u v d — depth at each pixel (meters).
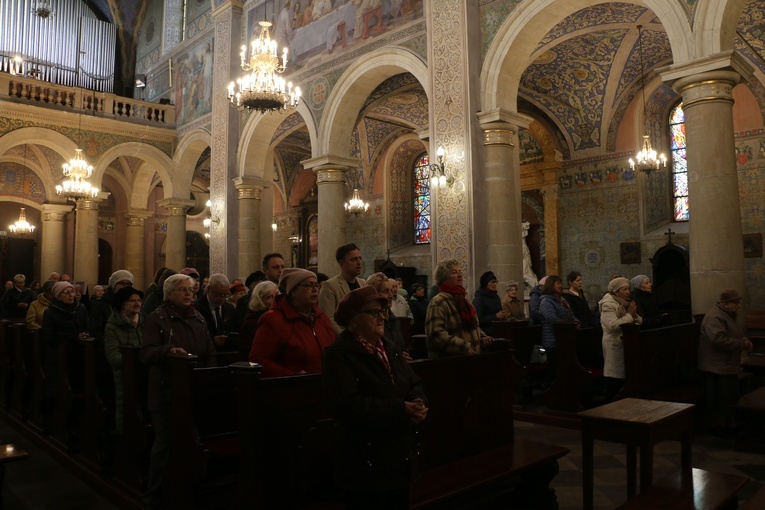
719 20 7.49
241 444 3.44
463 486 3.78
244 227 15.66
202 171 24.58
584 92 14.09
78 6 20.86
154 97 20.59
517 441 4.86
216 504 4.20
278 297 4.11
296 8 14.56
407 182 20.58
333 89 13.12
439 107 10.67
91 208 17.67
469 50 10.24
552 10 9.66
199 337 4.78
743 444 5.93
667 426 3.88
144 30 22.06
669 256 12.95
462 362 4.46
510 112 10.12
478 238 9.97
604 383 7.87
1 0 19.12
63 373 6.42
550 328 7.71
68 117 16.91
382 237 20.11
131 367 4.91
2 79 16.03
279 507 3.43
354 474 2.67
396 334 4.63
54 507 4.77
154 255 24.45
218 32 16.73
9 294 13.60
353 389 2.68
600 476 5.22
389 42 11.95
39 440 6.71
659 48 12.49
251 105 11.20
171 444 4.22
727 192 7.38
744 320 7.32
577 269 14.80
